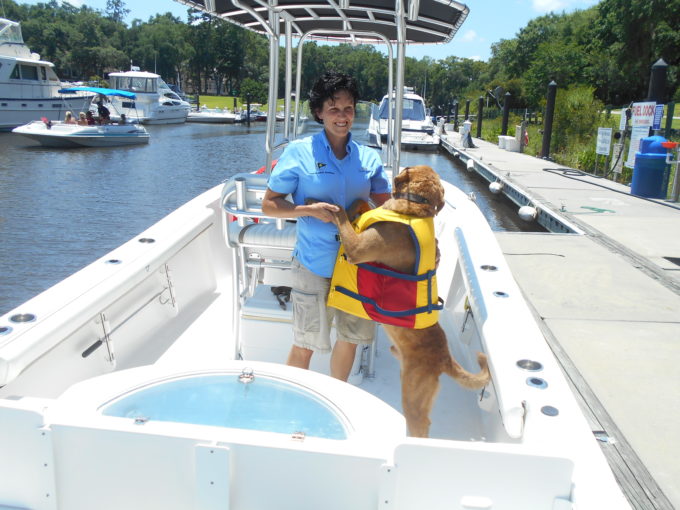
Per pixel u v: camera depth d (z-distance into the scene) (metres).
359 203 2.60
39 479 1.61
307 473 1.52
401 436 1.65
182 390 1.86
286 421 1.72
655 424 3.50
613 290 6.00
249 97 49.06
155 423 1.57
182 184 17.59
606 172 14.67
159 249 3.41
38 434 1.58
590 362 4.34
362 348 3.14
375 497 1.52
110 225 12.06
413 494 1.54
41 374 2.48
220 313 4.04
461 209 4.33
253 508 1.56
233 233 2.99
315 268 2.56
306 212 2.38
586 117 20.48
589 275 6.48
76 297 2.64
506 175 14.77
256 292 3.21
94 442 1.56
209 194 4.62
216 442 1.51
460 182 18.80
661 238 8.18
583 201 11.02
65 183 17.14
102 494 1.60
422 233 2.28
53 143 25.69
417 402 2.33
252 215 2.88
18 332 2.25
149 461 1.55
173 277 3.99
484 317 2.59
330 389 1.86
